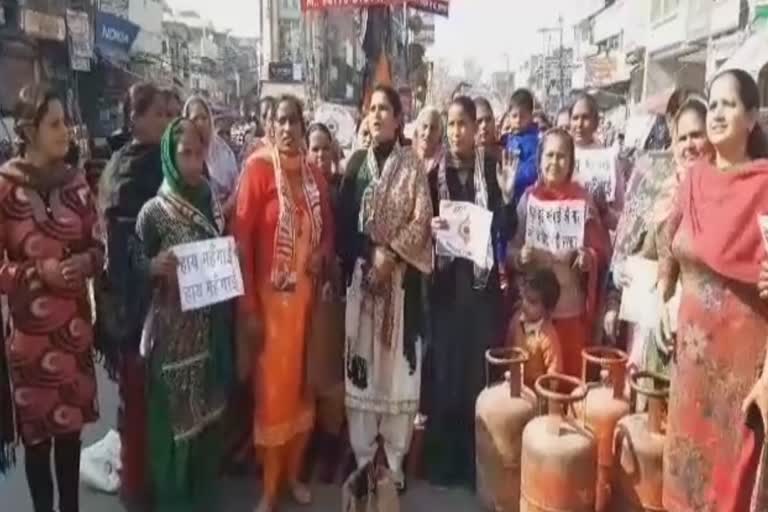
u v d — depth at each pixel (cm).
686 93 384
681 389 264
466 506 366
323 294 361
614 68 3512
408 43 2458
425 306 367
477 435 345
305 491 367
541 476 300
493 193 379
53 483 352
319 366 369
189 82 4831
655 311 318
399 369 358
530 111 608
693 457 261
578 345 381
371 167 350
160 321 319
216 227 330
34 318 299
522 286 377
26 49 1805
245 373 347
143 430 339
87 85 2297
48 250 297
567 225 367
